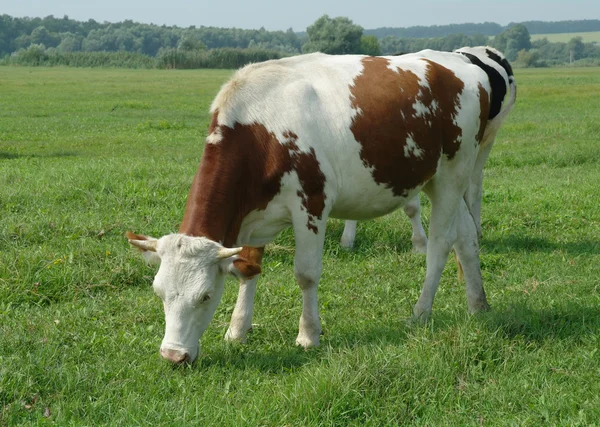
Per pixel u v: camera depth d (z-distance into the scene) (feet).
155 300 20.99
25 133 63.26
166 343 15.89
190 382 15.62
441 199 20.58
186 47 409.49
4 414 13.97
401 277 24.09
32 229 25.59
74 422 13.58
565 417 13.94
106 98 105.91
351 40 310.04
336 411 14.01
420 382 15.01
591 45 600.39
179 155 49.80
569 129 64.44
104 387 15.25
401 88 19.13
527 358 16.37
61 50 588.09
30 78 169.37
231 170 17.07
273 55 310.45
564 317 18.92
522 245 27.99
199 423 13.87
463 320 17.81
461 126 20.30
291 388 14.85
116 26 650.02
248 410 14.17
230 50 304.09
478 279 20.54
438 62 20.66
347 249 27.12
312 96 18.11
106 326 18.95
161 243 15.84
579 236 29.01
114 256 23.88
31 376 15.28
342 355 15.90
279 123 17.52
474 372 15.71
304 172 17.60
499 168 46.14
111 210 29.07
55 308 20.21
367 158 18.62
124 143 58.18
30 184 32.78
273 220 18.12
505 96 22.43
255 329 19.52
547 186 37.83
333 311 21.06
